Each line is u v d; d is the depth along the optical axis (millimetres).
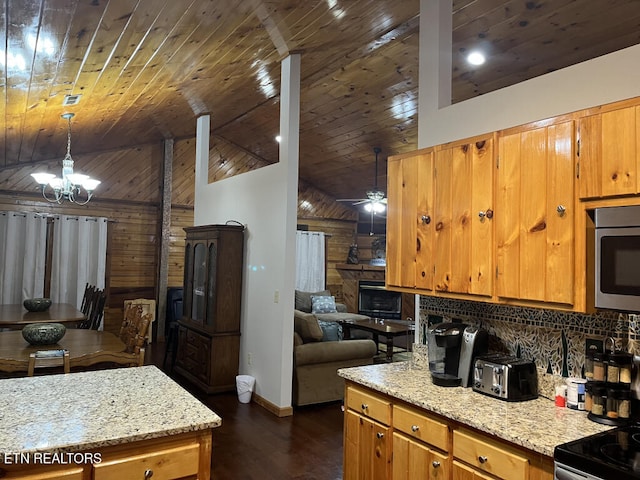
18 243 6691
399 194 2789
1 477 1460
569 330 2219
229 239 5238
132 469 1616
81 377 2307
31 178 6836
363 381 2568
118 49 3037
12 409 1816
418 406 2215
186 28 2986
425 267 2592
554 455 1631
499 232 2207
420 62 3031
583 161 1897
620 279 1752
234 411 4539
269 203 4848
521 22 3551
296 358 4637
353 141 6809
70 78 3416
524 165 2111
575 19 3420
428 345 2648
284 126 4594
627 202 1756
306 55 4438
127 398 1982
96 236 7227
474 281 2312
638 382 1929
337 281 9656
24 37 2480
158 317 7582
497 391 2238
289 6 3064
